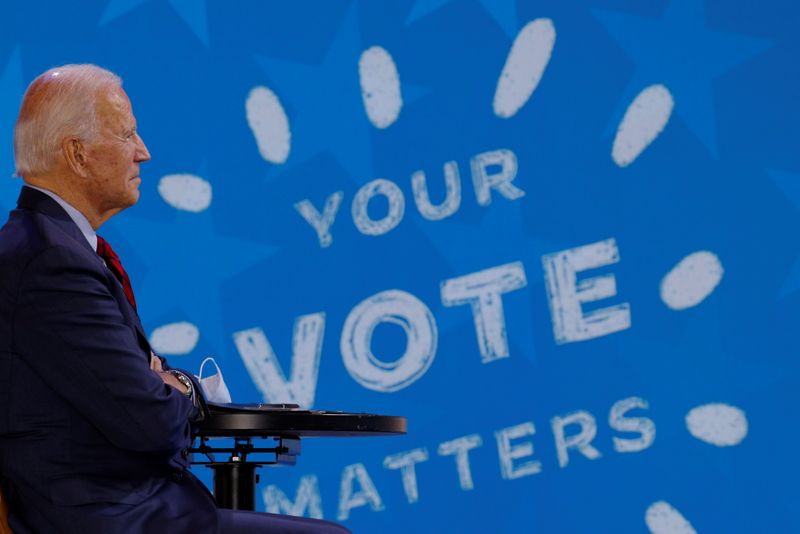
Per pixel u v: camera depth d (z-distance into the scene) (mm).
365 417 7371
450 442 13703
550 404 13594
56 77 6812
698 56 13664
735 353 13383
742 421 13320
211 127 14242
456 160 13914
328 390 13906
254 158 14188
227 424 7016
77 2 14445
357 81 14125
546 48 13867
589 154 13742
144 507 6227
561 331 13633
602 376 13547
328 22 14195
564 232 13719
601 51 13805
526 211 13781
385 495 13750
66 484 6125
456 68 13992
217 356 14055
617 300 13578
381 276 13938
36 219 6465
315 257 14039
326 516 13820
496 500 13578
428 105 14008
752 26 13625
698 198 13562
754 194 13492
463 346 13766
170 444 6285
